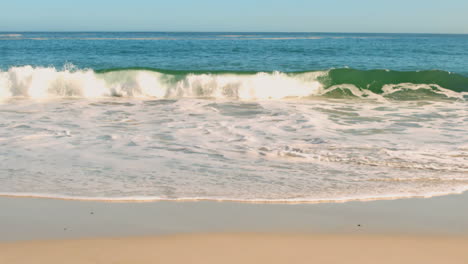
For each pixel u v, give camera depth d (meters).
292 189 4.59
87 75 12.39
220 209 4.03
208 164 5.45
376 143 6.53
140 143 6.45
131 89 12.17
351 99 11.73
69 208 3.99
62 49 29.61
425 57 25.88
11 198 4.22
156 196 4.33
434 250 3.23
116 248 3.18
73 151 5.96
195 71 13.07
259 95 12.22
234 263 2.95
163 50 29.62
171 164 5.43
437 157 5.79
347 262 3.00
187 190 4.52
